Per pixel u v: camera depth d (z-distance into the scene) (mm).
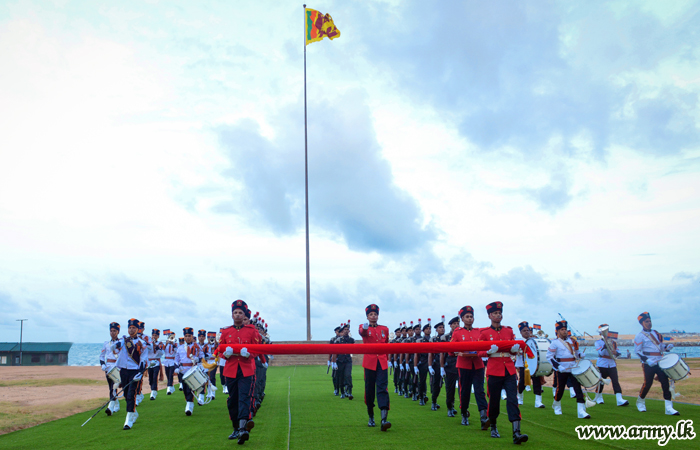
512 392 8508
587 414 10781
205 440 9023
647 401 13398
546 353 12086
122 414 12734
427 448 8000
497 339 9391
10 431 10242
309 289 42531
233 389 9328
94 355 161375
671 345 11523
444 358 11625
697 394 14375
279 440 8852
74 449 8344
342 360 15984
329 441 8695
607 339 12820
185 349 17250
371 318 10484
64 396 17234
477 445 8180
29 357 47844
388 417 11555
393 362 17625
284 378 24766
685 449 7668
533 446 8023
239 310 9484
